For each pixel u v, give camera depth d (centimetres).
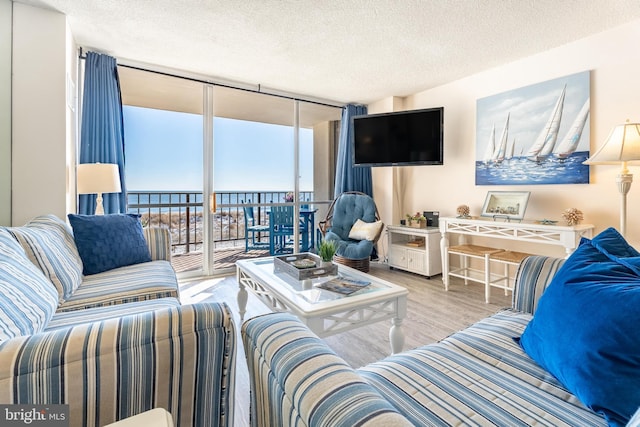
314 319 150
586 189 263
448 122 369
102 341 72
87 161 274
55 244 166
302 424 60
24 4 216
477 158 338
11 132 215
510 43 268
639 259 96
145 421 61
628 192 243
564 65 272
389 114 379
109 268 199
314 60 304
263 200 421
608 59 248
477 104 337
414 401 84
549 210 285
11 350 67
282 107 424
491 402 84
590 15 226
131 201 347
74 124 271
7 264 108
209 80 350
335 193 450
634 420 47
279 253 437
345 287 180
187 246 419
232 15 228
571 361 85
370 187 455
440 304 274
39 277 122
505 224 272
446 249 316
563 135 273
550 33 251
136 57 299
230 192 401
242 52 288
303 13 225
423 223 371
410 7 217
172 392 80
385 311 176
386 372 97
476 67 320
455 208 364
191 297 296
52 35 224
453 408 81
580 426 75
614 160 205
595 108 256
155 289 167
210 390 84
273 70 330
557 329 94
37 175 222
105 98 284
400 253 385
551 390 88
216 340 83
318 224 441
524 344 108
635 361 74
